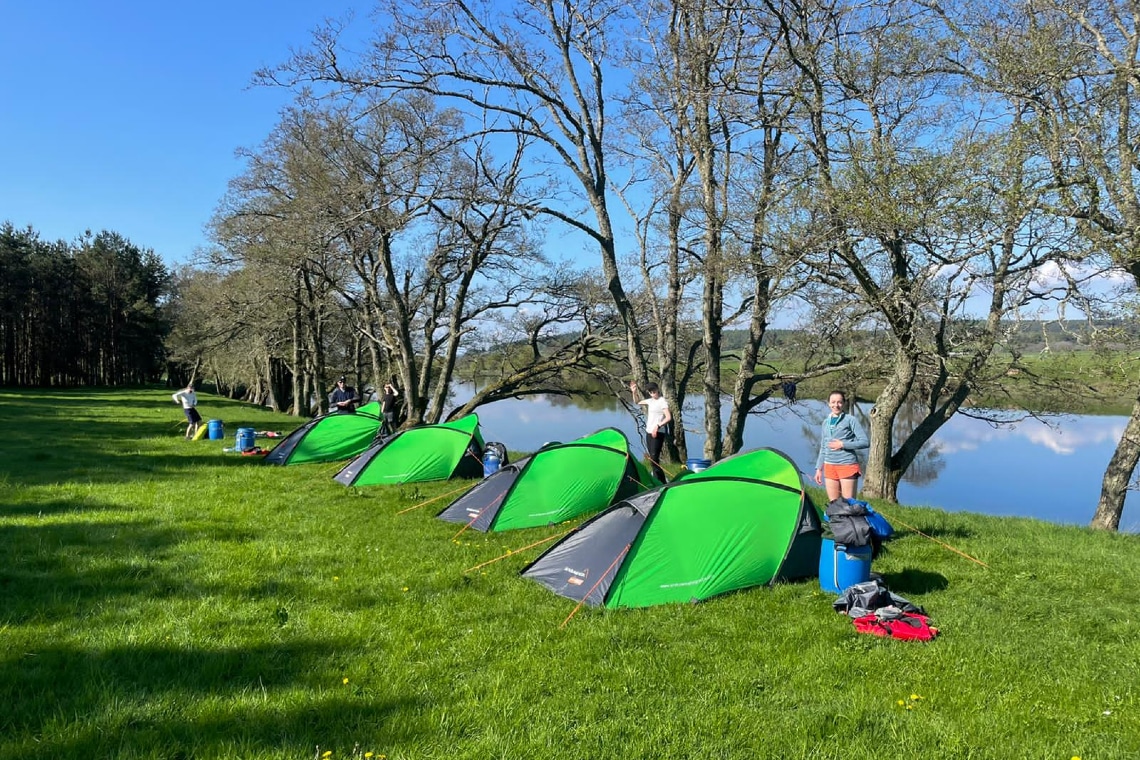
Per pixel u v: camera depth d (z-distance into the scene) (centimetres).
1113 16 1177
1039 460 3053
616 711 473
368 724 453
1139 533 1148
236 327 3262
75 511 1066
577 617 657
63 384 6438
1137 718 462
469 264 2322
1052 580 759
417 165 1683
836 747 428
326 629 616
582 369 2425
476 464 1439
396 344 2616
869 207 1089
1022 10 1226
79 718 449
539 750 425
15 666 521
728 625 632
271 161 2417
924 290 1188
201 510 1102
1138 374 1253
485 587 743
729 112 1586
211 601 679
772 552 756
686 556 724
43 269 6044
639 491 1115
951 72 1295
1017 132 1059
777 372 1839
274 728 446
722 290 1875
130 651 554
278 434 2292
